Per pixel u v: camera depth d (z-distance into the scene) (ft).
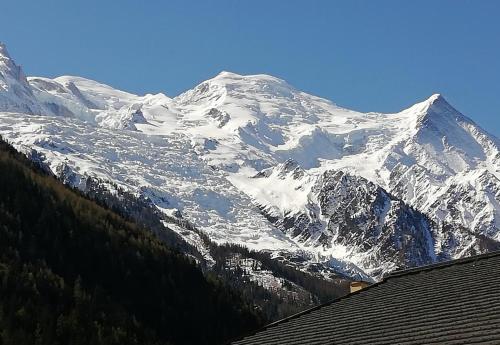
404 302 107.14
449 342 81.71
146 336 386.93
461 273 113.09
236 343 120.37
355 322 105.60
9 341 321.93
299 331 112.37
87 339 351.25
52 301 375.25
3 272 377.71
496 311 87.56
